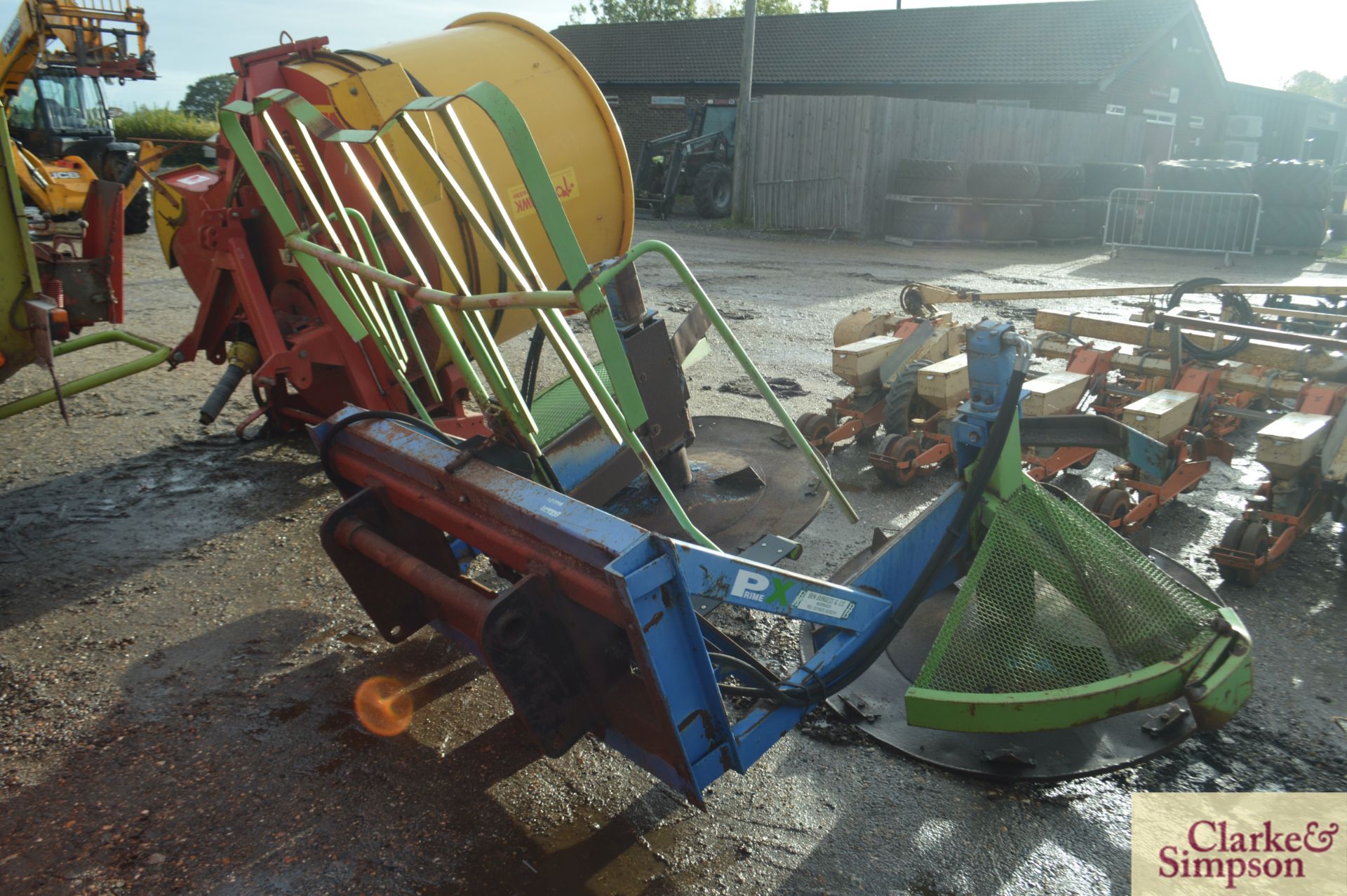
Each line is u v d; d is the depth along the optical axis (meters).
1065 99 22.88
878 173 18.12
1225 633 2.83
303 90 4.60
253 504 5.09
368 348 4.86
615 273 2.37
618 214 5.87
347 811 2.79
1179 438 4.72
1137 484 4.62
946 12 26.72
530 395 3.93
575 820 2.74
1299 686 3.39
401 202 4.25
